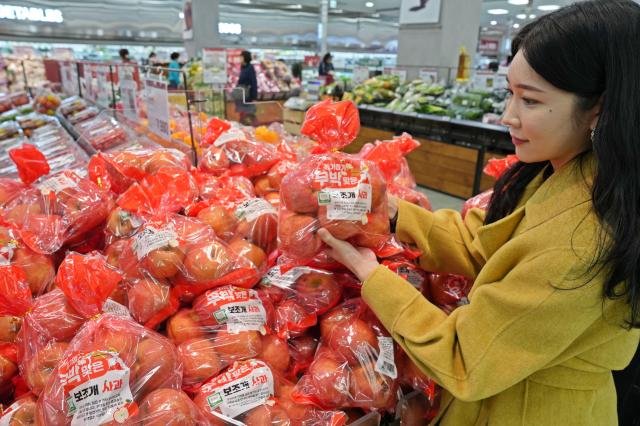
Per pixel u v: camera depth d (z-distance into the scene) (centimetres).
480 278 83
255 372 89
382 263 108
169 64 777
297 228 96
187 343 91
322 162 98
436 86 566
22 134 291
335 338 99
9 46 1077
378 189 99
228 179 135
